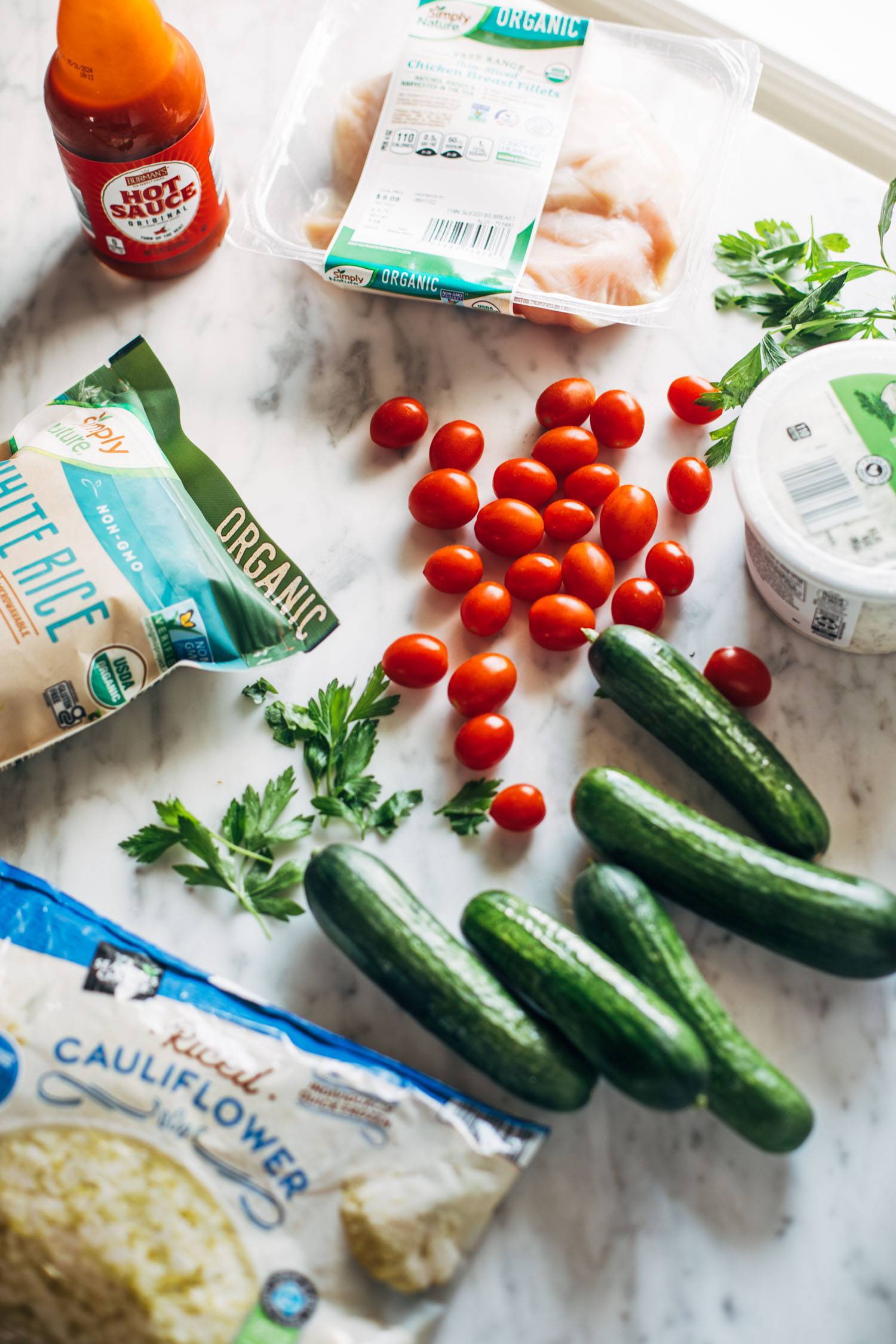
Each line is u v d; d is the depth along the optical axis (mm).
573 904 892
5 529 985
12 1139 817
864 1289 867
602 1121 908
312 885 878
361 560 1096
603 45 1182
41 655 962
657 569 1032
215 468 1052
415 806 1002
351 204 1129
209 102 1170
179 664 1015
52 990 865
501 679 995
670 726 929
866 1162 897
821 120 1298
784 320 1102
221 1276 798
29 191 1227
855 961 847
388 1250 810
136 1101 828
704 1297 869
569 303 1091
